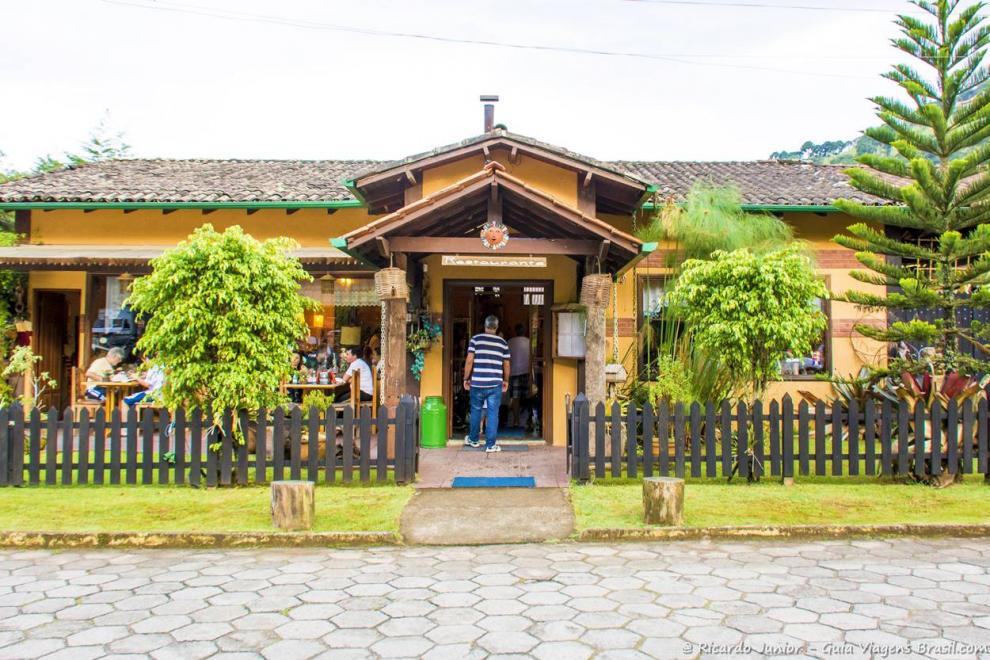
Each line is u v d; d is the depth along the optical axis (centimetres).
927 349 1056
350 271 1194
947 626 426
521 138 1003
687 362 1017
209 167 1487
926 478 806
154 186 1291
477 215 973
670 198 1130
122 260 1126
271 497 654
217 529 627
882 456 809
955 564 551
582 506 703
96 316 1242
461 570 545
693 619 440
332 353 1193
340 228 1268
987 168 908
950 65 964
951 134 949
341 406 1027
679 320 1077
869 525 636
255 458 820
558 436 1095
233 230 771
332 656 391
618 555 583
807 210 1162
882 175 1391
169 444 882
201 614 454
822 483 802
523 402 1259
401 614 452
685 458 821
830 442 843
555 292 1123
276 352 793
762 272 768
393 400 884
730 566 550
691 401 902
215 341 764
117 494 754
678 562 561
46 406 1277
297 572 541
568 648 399
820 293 802
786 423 802
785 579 516
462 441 1117
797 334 769
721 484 796
